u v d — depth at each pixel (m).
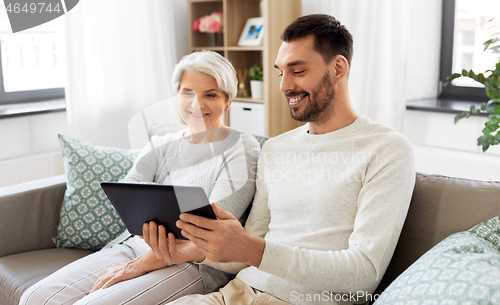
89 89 2.97
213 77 1.34
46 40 3.12
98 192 1.66
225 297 1.17
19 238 1.63
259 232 1.35
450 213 1.12
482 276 0.77
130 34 3.14
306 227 1.18
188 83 1.33
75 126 2.90
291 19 3.26
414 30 2.94
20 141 2.78
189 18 3.53
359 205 1.12
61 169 2.93
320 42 1.18
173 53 3.41
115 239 1.59
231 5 3.39
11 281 1.42
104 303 1.14
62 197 1.75
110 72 3.07
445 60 3.10
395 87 2.82
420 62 3.03
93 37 2.95
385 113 2.90
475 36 2.94
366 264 1.00
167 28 3.34
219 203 1.27
